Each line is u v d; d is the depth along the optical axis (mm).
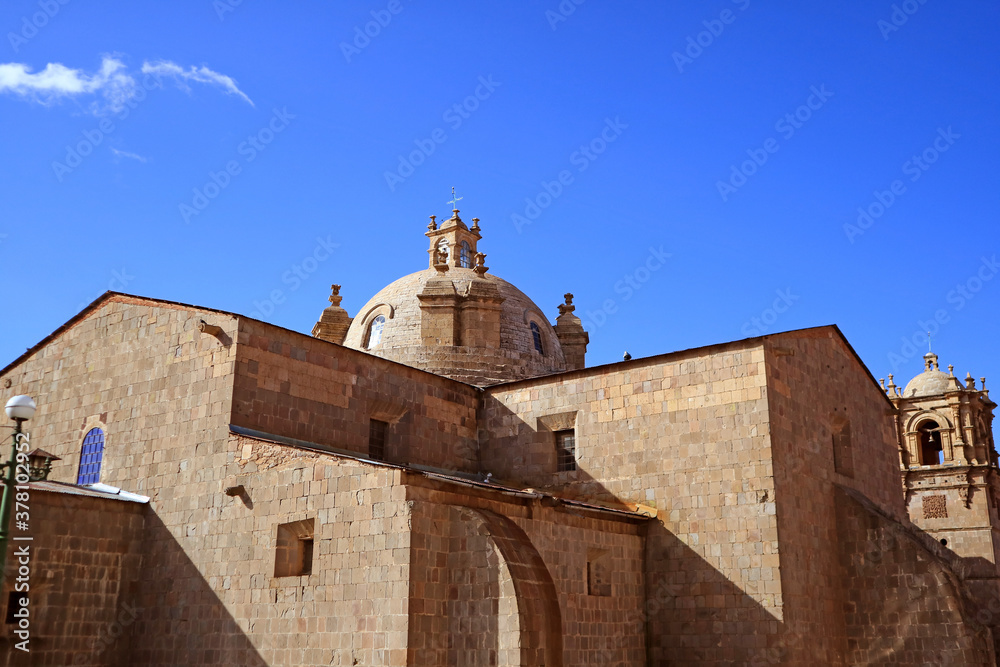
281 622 26641
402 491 25250
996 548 54719
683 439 33250
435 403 37812
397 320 47406
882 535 33312
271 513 27938
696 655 30766
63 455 34406
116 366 33875
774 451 31266
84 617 28797
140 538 30812
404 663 23859
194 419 30812
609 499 34406
